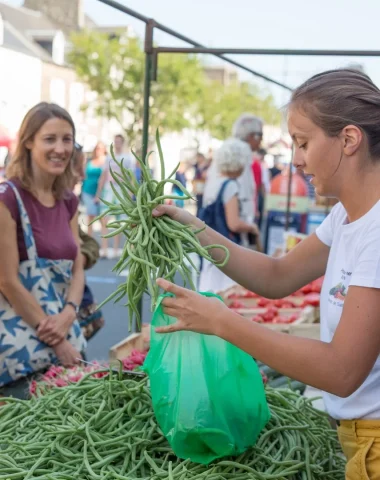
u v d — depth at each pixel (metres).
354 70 1.93
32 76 43.09
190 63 33.94
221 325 1.84
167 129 33.94
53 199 3.46
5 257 3.20
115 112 33.56
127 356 3.49
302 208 9.19
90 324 4.12
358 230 1.90
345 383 1.79
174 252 2.13
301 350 1.80
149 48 3.79
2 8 51.75
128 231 2.23
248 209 5.80
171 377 2.12
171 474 2.05
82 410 2.36
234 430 2.14
